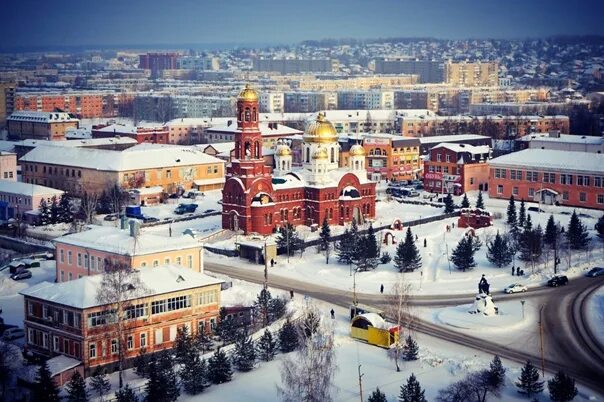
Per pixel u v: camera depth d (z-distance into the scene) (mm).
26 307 172500
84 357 162375
